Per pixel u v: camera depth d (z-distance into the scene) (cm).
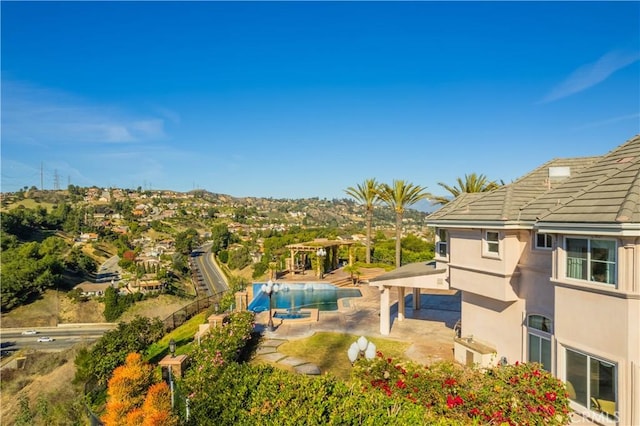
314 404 904
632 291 924
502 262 1372
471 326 1611
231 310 2236
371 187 4353
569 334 1086
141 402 1218
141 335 1866
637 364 920
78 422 1441
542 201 1327
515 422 904
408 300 2794
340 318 2325
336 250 4466
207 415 927
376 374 1089
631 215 906
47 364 3419
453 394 982
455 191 3916
